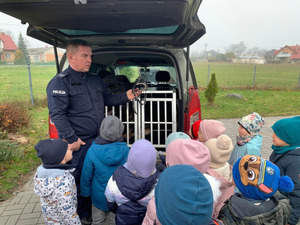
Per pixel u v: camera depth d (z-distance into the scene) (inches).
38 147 75.2
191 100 116.1
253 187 56.9
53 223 79.4
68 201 77.0
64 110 92.4
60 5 68.7
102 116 102.3
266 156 195.9
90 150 87.3
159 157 104.9
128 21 81.5
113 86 131.4
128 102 110.5
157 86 128.9
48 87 91.8
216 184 61.3
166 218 43.7
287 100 466.0
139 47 128.6
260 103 441.7
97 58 142.9
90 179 90.1
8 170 166.4
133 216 71.1
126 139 121.6
